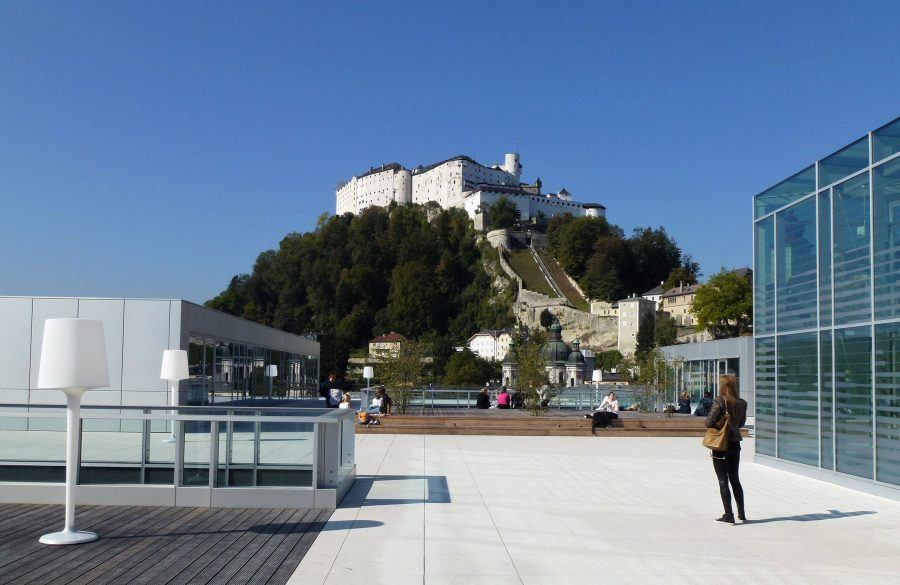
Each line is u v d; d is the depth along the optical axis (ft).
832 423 47.57
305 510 35.17
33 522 31.50
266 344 127.65
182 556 26.23
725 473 34.37
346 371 326.03
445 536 30.32
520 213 605.31
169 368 62.44
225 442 35.88
